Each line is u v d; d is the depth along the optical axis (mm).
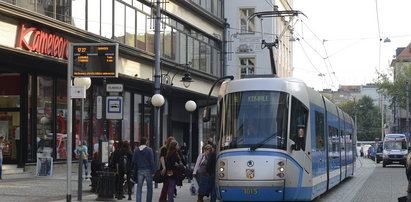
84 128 32375
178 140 48938
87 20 29344
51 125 30281
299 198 17266
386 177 37312
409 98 79188
